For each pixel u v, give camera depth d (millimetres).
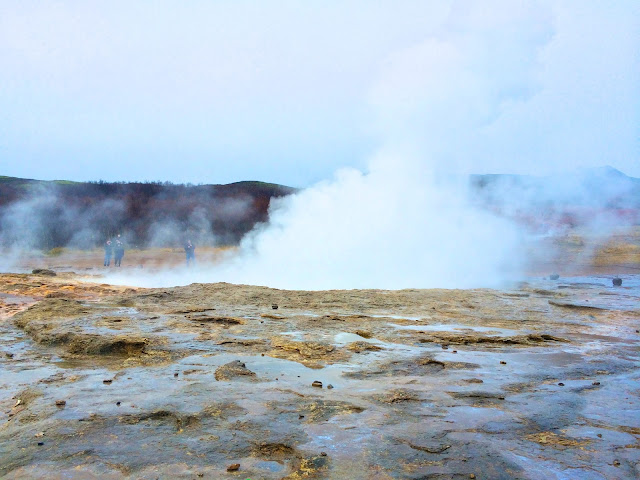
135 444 3822
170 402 4664
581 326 8922
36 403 4652
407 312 9969
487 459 3623
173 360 6254
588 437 4051
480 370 6004
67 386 5188
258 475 3371
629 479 3361
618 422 4387
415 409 4633
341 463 3543
